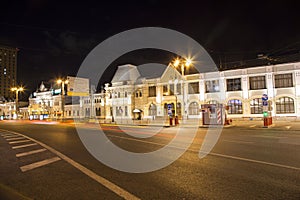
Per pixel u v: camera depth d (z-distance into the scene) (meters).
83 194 5.32
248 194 5.06
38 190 5.67
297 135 16.66
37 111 77.25
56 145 12.95
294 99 36.06
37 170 7.52
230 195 5.03
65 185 5.98
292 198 4.82
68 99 72.56
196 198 4.92
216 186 5.61
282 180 5.95
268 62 40.66
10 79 145.62
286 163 7.71
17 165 8.30
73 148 11.76
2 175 7.02
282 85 37.16
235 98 40.31
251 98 39.06
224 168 7.22
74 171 7.29
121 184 5.95
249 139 14.39
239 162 7.96
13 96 129.38
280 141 13.30
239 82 40.38
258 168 7.12
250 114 39.03
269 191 5.21
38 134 20.05
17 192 5.57
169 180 6.18
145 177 6.51
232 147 11.20
